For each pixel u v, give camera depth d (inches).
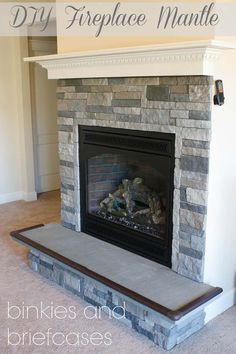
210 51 76.8
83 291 103.5
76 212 125.4
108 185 127.2
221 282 97.9
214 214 91.0
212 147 85.8
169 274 95.5
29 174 195.2
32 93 198.7
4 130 188.1
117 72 97.4
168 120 91.7
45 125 208.1
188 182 90.4
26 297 105.2
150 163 99.4
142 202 117.9
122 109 102.7
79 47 111.7
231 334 90.0
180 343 86.3
